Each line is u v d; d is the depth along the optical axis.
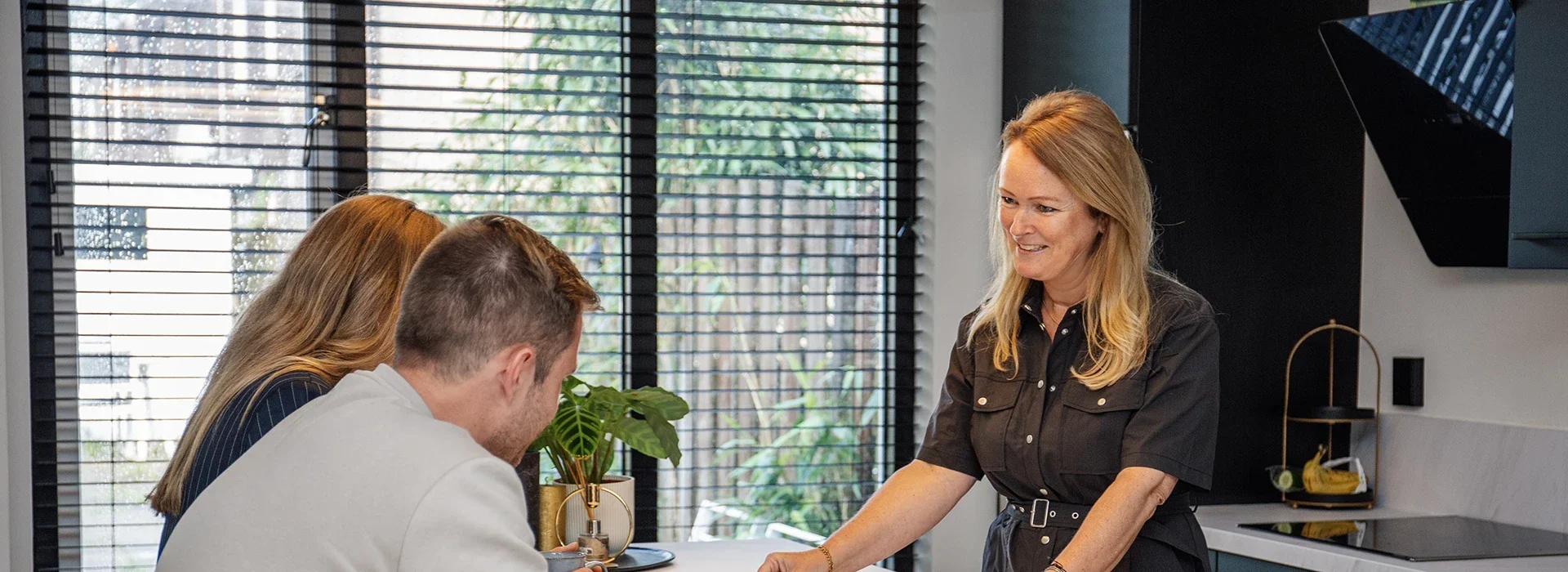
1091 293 1.94
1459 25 2.43
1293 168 3.05
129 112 2.81
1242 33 2.98
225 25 2.88
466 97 3.01
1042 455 1.95
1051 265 1.89
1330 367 3.10
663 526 3.19
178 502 1.56
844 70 3.26
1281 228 3.04
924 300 3.29
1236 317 3.01
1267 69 3.01
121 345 2.82
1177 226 2.93
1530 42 2.34
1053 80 3.11
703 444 3.21
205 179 2.87
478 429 1.30
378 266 1.66
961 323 2.18
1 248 2.66
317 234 1.68
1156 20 2.88
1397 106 2.66
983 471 2.09
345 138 2.94
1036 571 1.96
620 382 3.14
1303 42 3.04
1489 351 2.83
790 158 3.23
